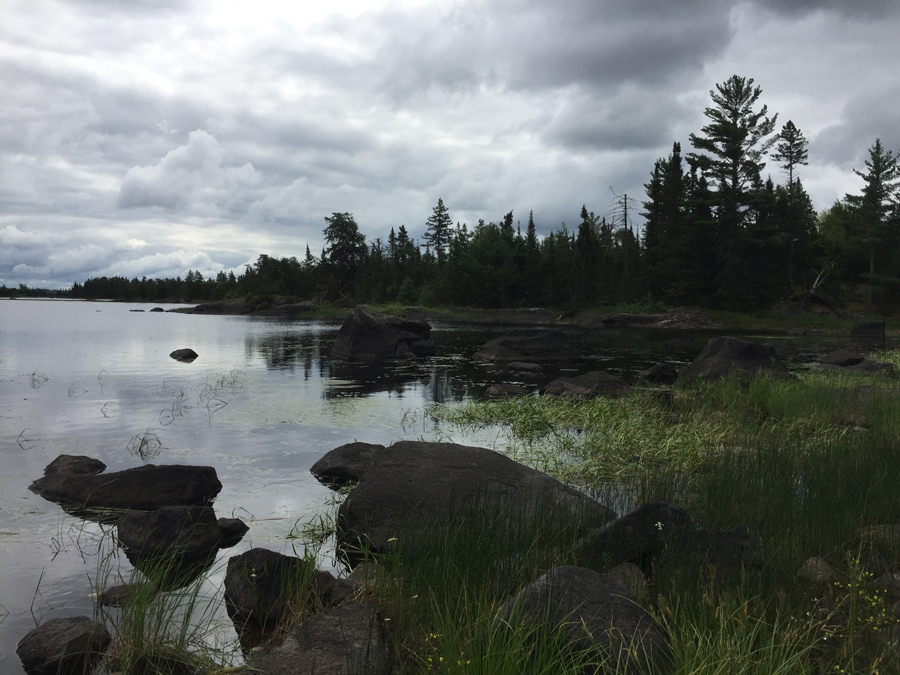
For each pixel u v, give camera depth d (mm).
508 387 13211
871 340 35438
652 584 3895
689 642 2859
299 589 3908
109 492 5934
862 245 61625
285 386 13867
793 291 58656
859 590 3459
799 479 5945
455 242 80312
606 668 2777
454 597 3617
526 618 3096
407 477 5652
